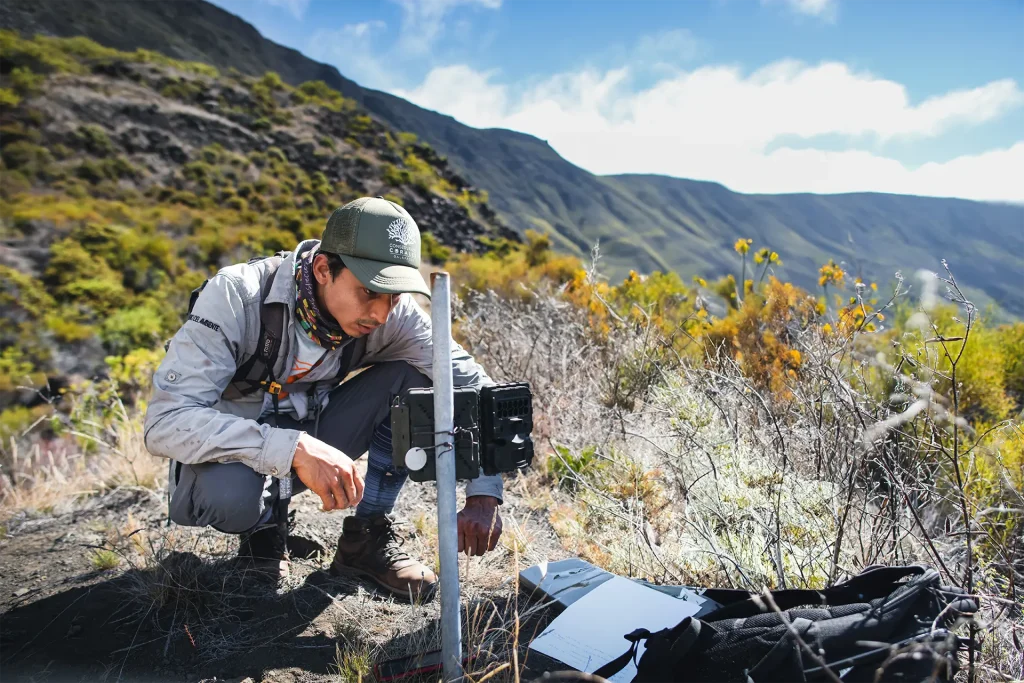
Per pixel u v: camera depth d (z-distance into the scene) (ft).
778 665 4.51
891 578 5.32
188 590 6.64
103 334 78.54
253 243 146.61
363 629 6.17
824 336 10.16
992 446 7.48
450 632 4.72
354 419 6.91
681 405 10.38
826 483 7.59
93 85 240.32
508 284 29.96
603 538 8.14
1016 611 5.66
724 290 20.81
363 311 5.86
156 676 5.58
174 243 128.06
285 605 6.66
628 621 5.91
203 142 232.94
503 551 7.81
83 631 6.27
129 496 10.00
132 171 198.29
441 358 4.46
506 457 4.74
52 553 8.05
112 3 499.92
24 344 70.90
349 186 232.32
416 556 7.67
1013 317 16.21
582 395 11.91
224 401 6.65
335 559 7.26
